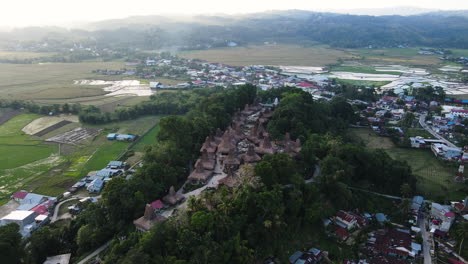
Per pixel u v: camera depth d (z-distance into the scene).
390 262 114.38
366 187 156.25
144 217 115.88
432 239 125.62
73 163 186.88
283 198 124.44
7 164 183.75
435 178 168.50
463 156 186.12
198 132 177.88
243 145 171.50
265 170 124.19
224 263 98.12
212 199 113.12
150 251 97.75
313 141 167.75
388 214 141.25
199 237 98.94
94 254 112.38
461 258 116.25
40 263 112.81
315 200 131.38
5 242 97.50
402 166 155.00
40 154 198.38
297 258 114.06
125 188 122.38
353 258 117.06
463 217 134.25
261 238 112.25
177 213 112.38
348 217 130.25
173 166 149.12
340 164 145.38
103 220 121.62
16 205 144.62
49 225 131.38
